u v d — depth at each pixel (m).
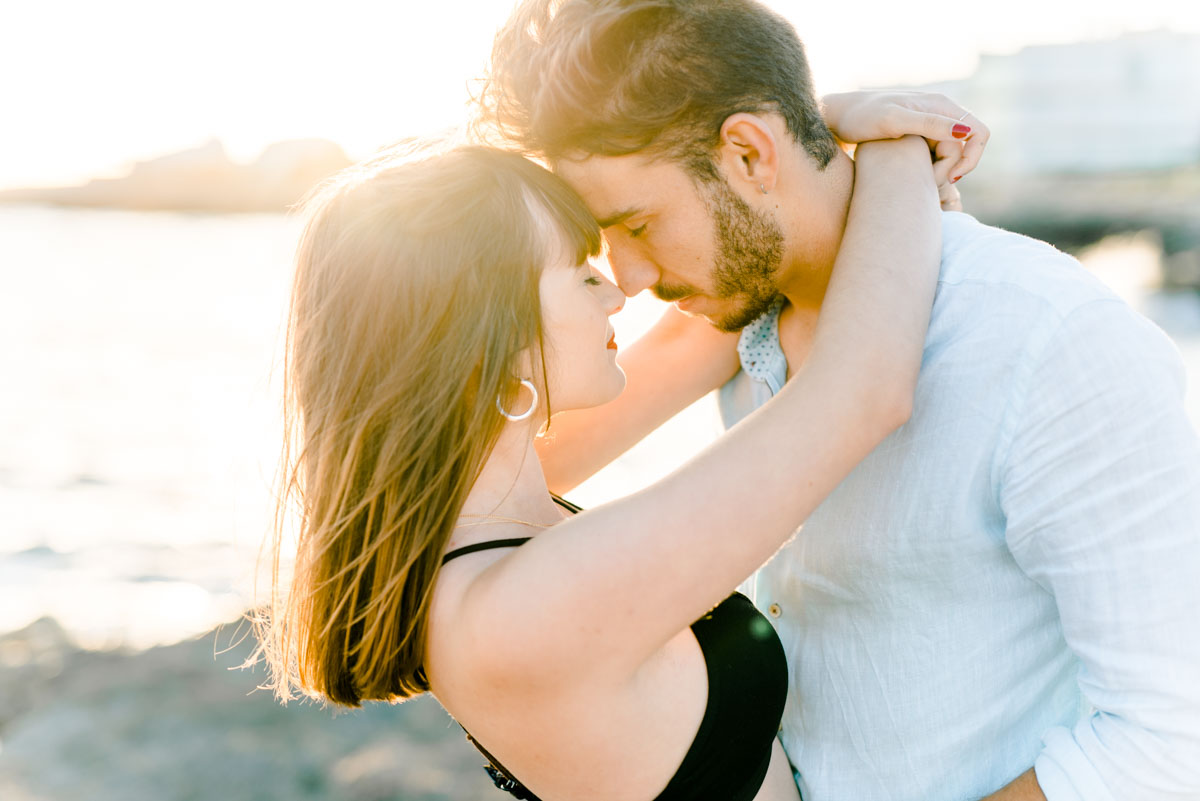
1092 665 1.26
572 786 1.18
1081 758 1.26
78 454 16.05
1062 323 1.25
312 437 1.29
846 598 1.49
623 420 1.78
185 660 6.62
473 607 1.11
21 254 50.28
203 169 81.62
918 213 1.36
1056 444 1.25
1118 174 59.31
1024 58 63.06
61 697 6.22
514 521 1.28
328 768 5.00
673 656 1.23
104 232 64.00
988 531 1.37
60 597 9.73
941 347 1.35
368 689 1.29
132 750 5.33
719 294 1.50
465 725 1.27
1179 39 61.09
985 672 1.42
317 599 1.28
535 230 1.27
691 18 1.35
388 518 1.21
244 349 25.80
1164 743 1.19
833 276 1.32
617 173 1.39
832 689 1.54
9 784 5.03
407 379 1.20
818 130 1.47
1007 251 1.36
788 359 1.64
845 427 1.14
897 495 1.40
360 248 1.22
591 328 1.34
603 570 1.05
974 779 1.45
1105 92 61.81
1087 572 1.24
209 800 4.76
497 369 1.22
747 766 1.33
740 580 1.10
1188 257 31.48
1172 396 1.22
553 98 1.35
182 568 10.45
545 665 1.06
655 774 1.20
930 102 1.52
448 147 1.41
